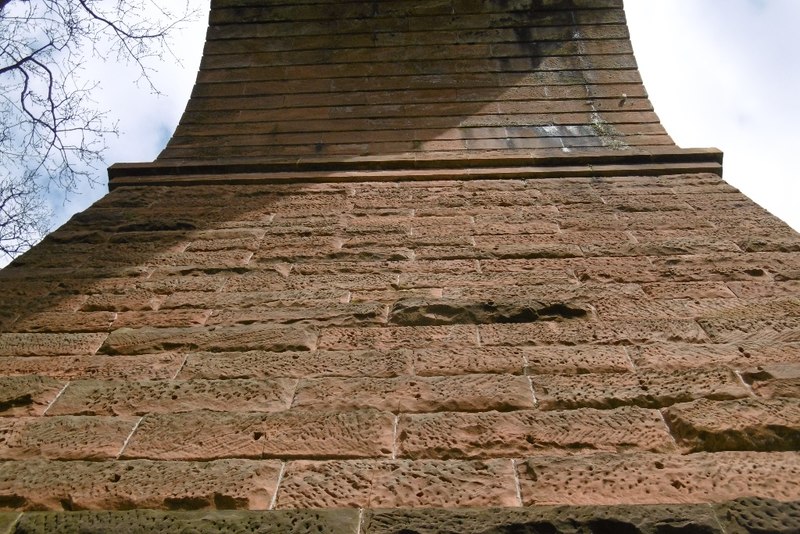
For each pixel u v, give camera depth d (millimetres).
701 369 3430
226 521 2584
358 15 8062
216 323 4043
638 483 2742
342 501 2701
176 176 6629
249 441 3043
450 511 2611
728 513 2537
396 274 4652
